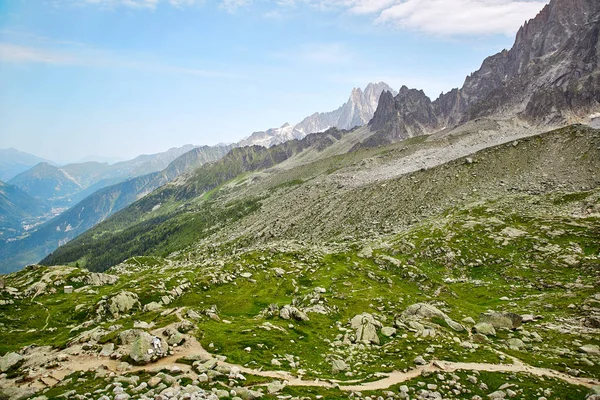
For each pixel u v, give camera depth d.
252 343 38.53
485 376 30.16
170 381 26.44
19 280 95.62
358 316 50.41
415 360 33.94
